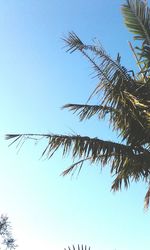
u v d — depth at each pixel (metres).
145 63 11.26
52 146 12.05
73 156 12.08
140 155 12.11
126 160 12.09
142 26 10.88
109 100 12.27
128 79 12.20
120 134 12.67
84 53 12.18
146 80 12.02
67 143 12.03
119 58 12.25
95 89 12.21
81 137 12.11
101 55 12.22
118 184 12.95
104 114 12.73
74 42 12.16
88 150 11.98
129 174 12.59
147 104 11.98
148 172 12.12
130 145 12.52
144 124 12.38
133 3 10.88
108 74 12.13
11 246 35.19
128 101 12.24
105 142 12.09
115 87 12.11
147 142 12.59
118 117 12.59
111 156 12.18
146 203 13.12
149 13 10.91
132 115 12.41
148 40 10.92
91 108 12.87
